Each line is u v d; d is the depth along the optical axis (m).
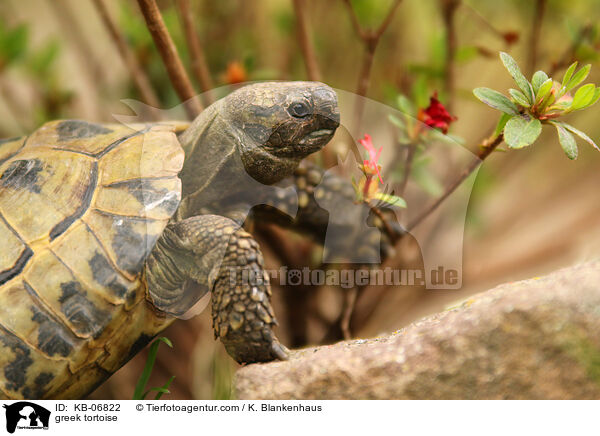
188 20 0.55
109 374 0.47
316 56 0.62
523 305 0.41
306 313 0.49
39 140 0.49
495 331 0.41
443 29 0.59
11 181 0.47
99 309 0.45
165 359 0.56
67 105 0.63
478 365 0.41
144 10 0.49
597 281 0.41
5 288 0.45
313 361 0.43
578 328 0.41
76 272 0.45
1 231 0.46
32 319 0.45
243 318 0.44
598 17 0.61
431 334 0.42
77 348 0.45
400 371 0.42
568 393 0.41
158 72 0.60
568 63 0.54
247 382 0.44
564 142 0.42
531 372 0.41
